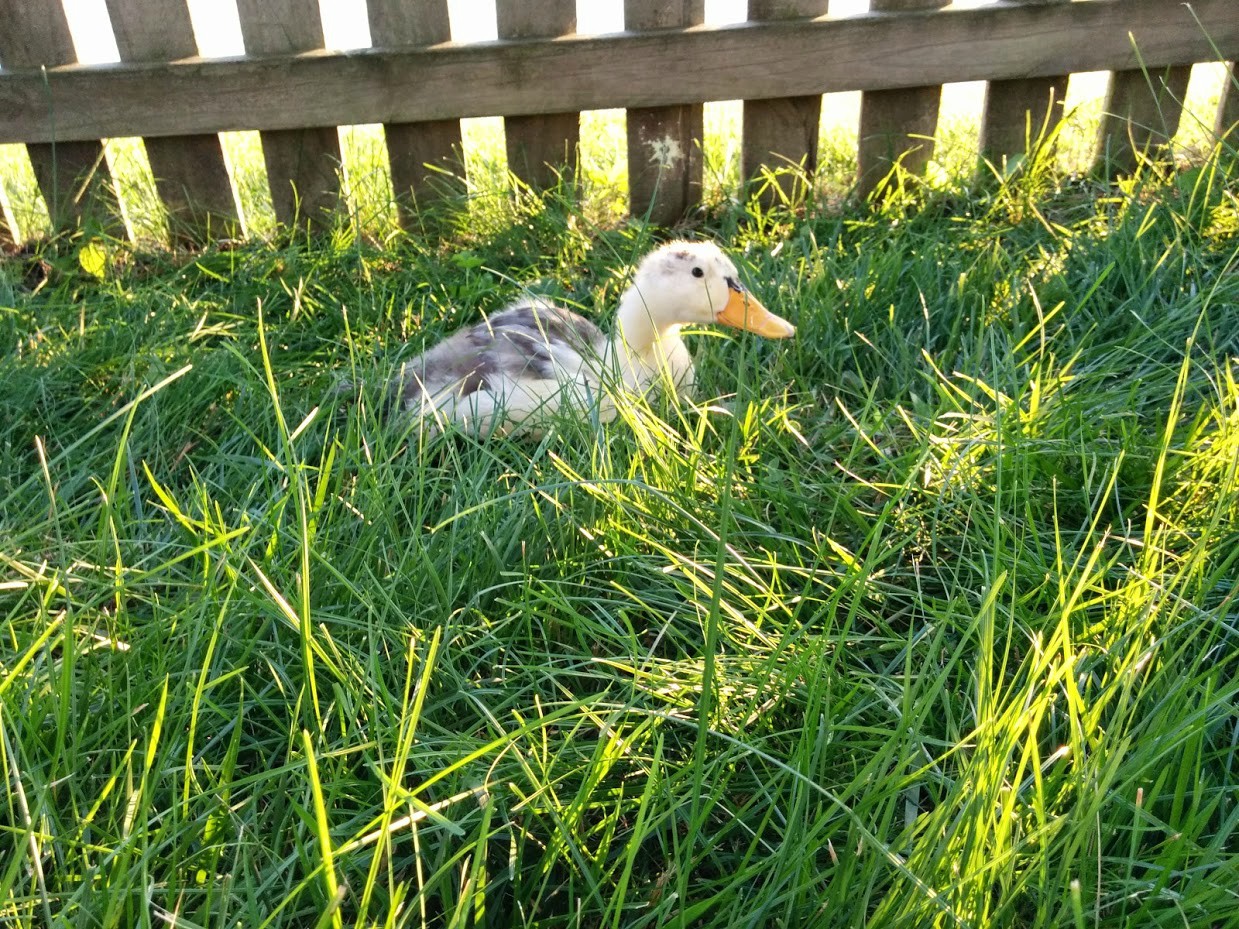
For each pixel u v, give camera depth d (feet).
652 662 1.58
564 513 1.88
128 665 1.49
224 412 2.43
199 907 1.26
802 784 1.30
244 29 3.30
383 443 2.04
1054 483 1.77
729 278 2.60
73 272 3.27
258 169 4.00
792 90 3.47
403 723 1.30
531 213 3.42
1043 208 3.45
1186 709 1.35
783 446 2.15
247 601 1.58
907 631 1.82
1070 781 1.27
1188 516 1.90
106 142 3.69
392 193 3.64
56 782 1.26
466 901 1.10
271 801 1.43
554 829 1.36
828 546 1.87
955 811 1.26
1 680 1.35
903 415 2.09
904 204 3.44
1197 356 2.48
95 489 2.16
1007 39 3.42
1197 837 1.32
